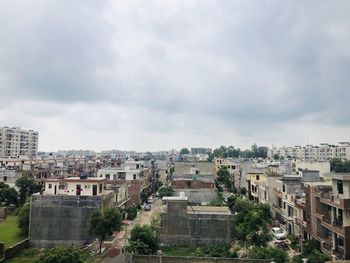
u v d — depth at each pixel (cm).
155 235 4534
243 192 9275
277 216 6156
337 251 3881
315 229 4409
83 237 5047
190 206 5925
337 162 12681
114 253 4384
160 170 13088
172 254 4628
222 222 5044
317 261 3681
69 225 5075
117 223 4722
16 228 6066
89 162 14875
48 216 5103
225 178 11281
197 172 10656
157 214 7338
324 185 4584
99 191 5812
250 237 4628
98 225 4641
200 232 5041
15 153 18200
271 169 9175
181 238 5034
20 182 8044
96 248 4891
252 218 4753
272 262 3562
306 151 19562
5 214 7000
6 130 17538
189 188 7600
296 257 3956
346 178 3847
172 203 5122
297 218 5091
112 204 6088
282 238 5109
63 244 5025
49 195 5156
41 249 4953
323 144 19275
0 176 8800
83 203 5109
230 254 4400
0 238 5394
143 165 10912
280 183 6103
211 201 6875
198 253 4569
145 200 9094
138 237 4325
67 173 10869
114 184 7581
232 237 5003
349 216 3738
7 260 4453
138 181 8294
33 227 5084
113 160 16412
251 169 9556
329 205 4081
